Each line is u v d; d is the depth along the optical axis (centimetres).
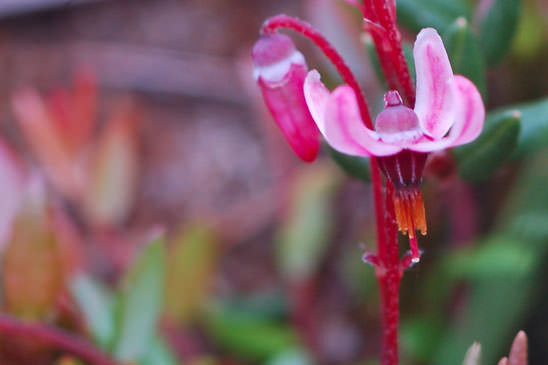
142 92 23
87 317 16
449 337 16
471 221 16
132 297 15
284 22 11
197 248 17
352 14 17
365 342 19
